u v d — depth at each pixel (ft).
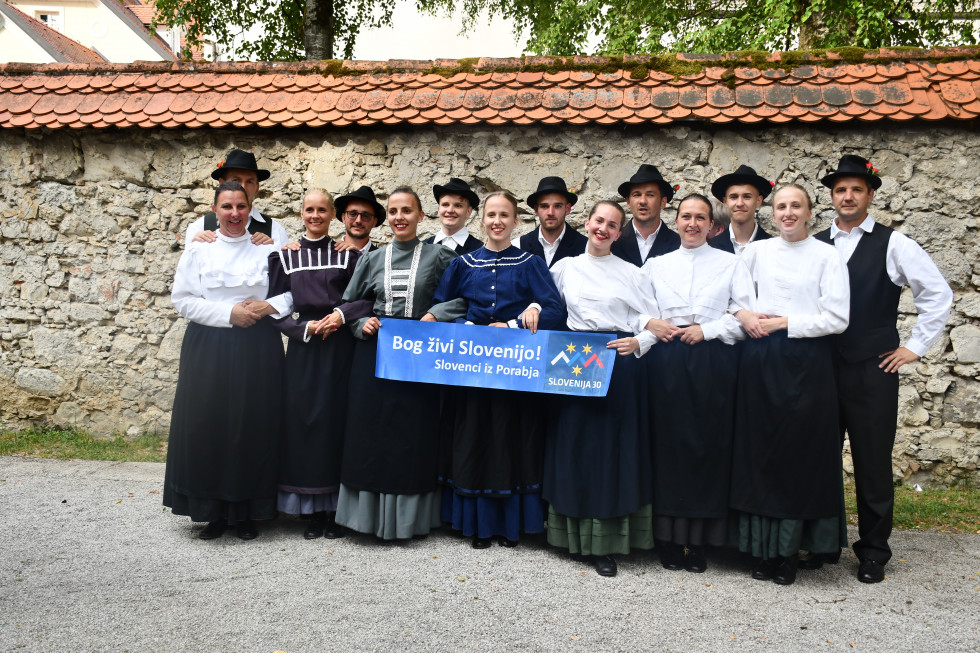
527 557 12.32
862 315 11.73
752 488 11.53
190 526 13.52
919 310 11.82
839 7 29.71
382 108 18.33
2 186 19.92
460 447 12.50
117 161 19.47
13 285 20.06
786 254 11.85
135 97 19.27
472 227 18.63
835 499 11.44
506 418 12.39
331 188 18.95
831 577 11.84
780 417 11.34
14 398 20.08
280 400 13.00
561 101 17.79
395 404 12.53
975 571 12.18
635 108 17.43
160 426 19.60
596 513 11.65
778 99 17.10
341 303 13.01
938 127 16.89
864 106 16.75
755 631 9.83
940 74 17.07
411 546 12.71
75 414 19.92
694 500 11.70
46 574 11.16
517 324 12.36
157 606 10.15
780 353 11.43
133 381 19.65
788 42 32.73
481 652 9.05
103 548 12.29
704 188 17.69
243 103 18.84
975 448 16.87
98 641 9.13
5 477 16.26
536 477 12.53
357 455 12.57
